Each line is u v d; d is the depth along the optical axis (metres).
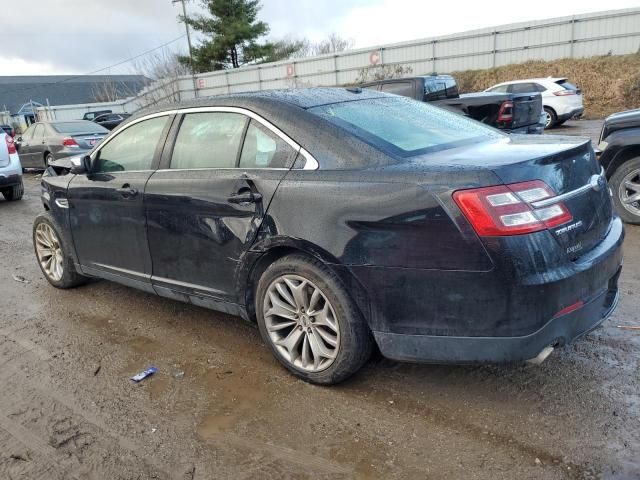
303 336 3.19
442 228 2.52
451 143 3.20
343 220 2.79
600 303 2.83
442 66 30.64
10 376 3.51
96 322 4.31
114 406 3.10
